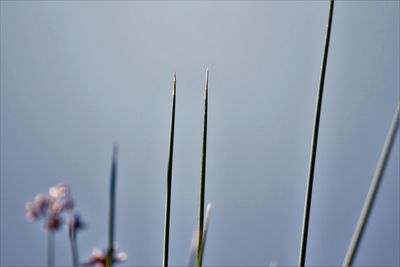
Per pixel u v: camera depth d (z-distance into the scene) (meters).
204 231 1.49
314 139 1.37
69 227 1.71
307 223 1.36
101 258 1.84
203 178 1.42
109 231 1.45
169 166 1.41
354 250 1.34
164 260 1.41
